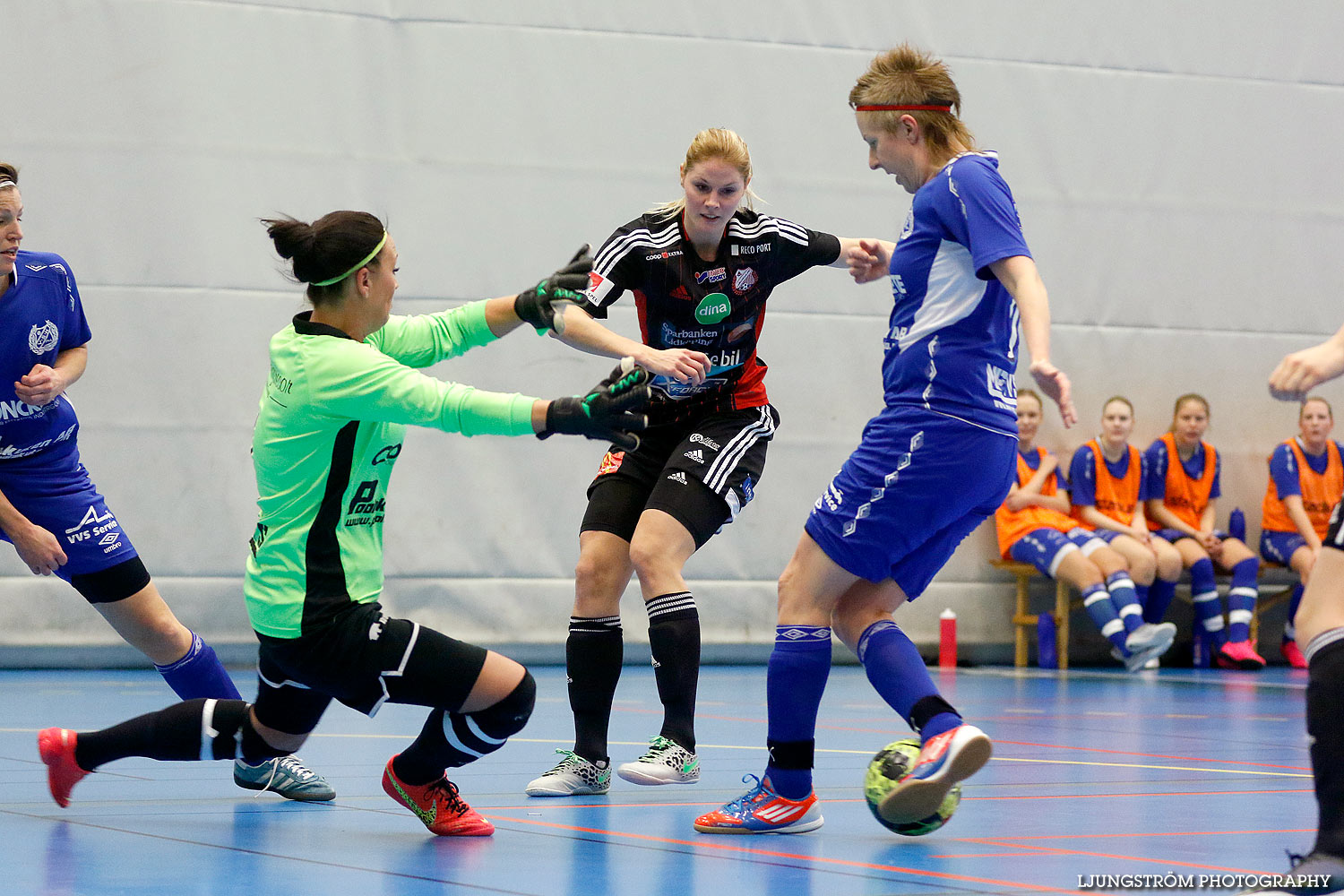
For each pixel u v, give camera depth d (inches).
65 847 148.2
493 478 470.0
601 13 480.7
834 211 501.7
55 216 434.9
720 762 241.1
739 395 221.5
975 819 174.6
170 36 443.2
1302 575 518.6
